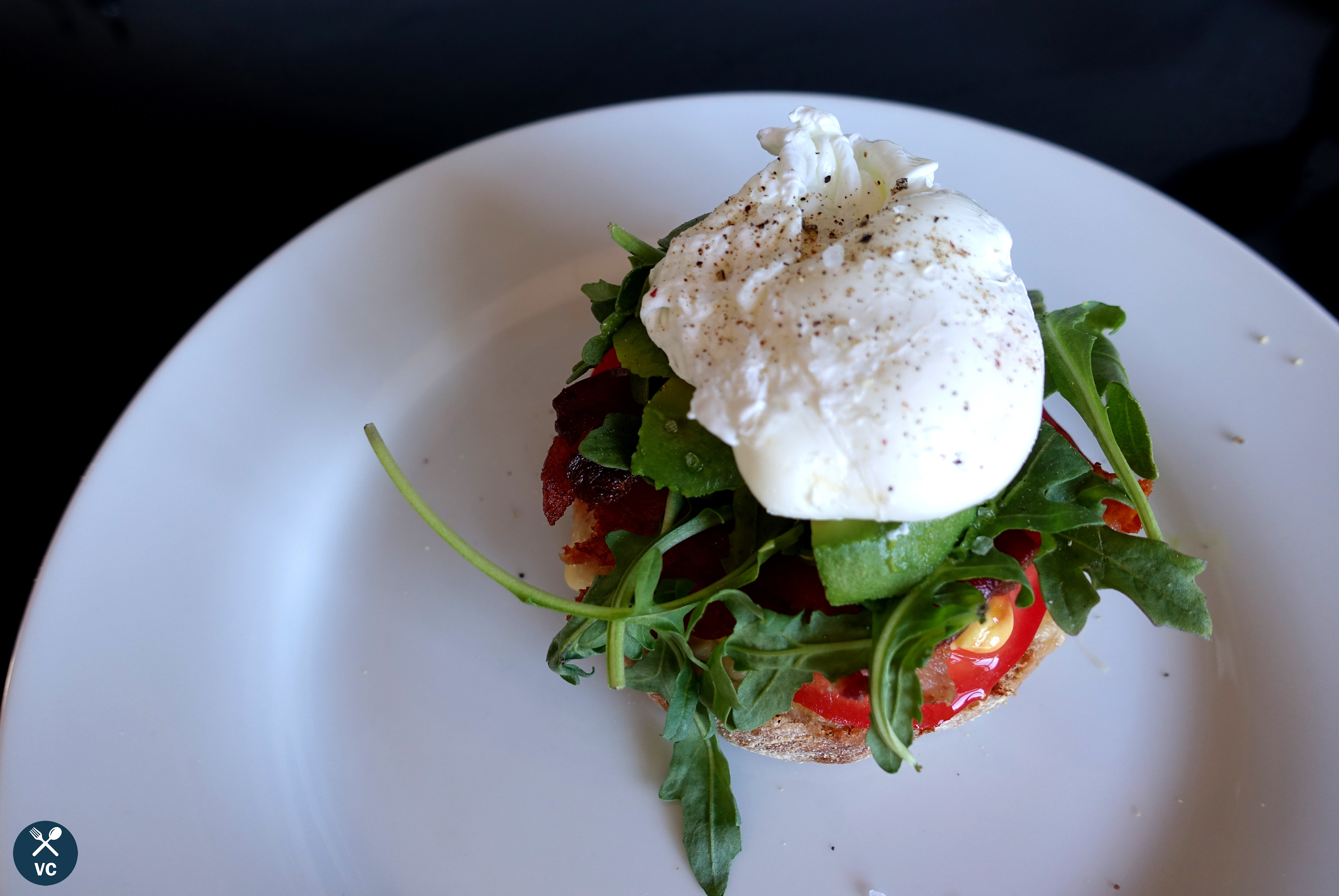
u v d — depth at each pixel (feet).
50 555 0.81
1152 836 0.78
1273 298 0.92
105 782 0.75
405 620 0.86
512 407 0.94
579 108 1.23
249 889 0.74
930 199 0.68
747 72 1.28
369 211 0.96
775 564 0.69
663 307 0.67
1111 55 1.31
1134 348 0.93
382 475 0.91
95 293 1.05
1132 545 0.69
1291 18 1.35
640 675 0.73
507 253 0.97
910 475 0.62
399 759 0.81
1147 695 0.83
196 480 0.86
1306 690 0.80
